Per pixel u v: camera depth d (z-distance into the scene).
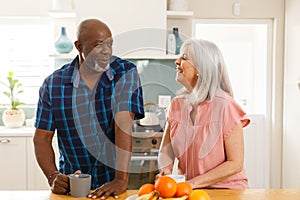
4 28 4.75
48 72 4.80
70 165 2.00
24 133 4.05
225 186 2.05
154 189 1.55
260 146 4.66
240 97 5.51
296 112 4.12
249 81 5.43
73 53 4.16
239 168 2.03
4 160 4.07
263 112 4.71
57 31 4.41
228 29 5.47
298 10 4.05
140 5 3.94
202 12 4.49
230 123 2.01
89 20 1.69
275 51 4.54
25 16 4.49
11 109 4.45
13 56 4.79
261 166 4.65
